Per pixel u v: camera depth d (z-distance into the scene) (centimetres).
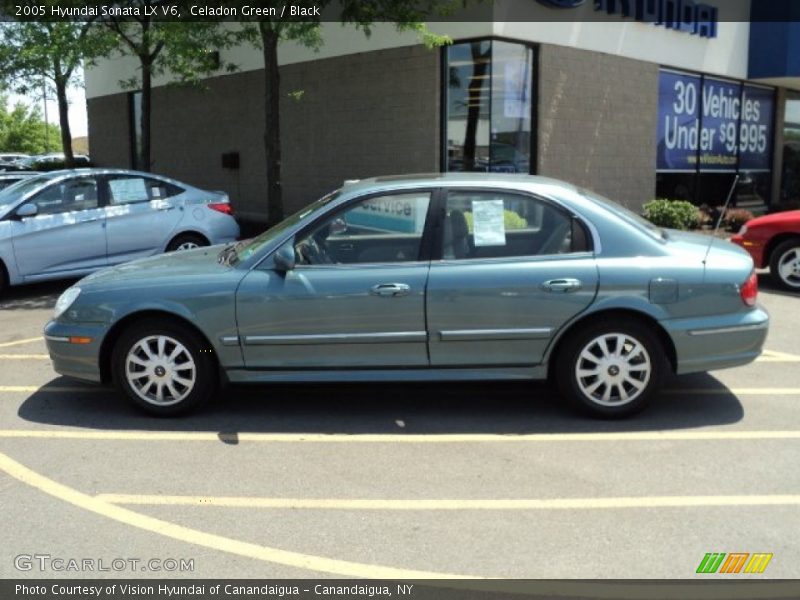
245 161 1739
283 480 441
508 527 383
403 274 511
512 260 512
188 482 439
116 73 2123
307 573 344
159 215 1049
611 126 1473
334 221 526
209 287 520
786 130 2027
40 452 484
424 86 1324
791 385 611
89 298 533
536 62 1320
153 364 534
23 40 1502
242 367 527
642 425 521
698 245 541
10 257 941
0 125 5844
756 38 1786
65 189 995
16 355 721
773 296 982
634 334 513
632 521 388
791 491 421
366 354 518
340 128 1481
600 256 511
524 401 574
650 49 1532
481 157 1280
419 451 481
